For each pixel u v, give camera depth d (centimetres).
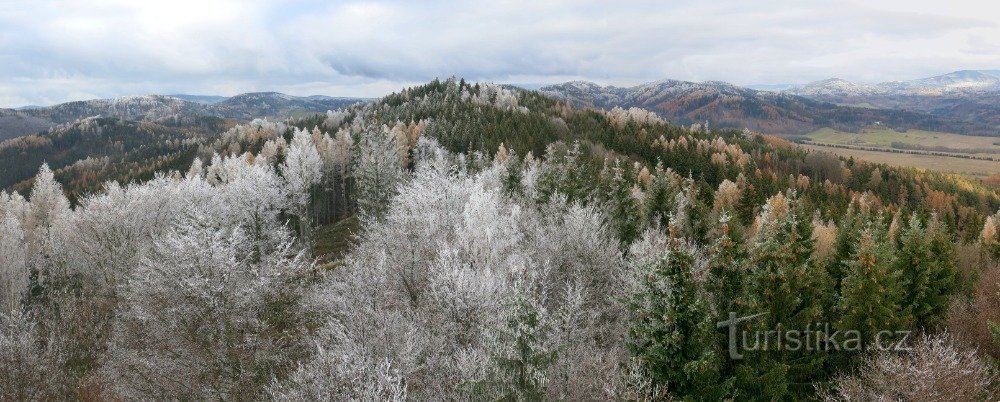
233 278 2392
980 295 3450
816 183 11844
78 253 4634
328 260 6650
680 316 1878
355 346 2092
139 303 2436
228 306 2338
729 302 2159
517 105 18925
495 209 3484
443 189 4184
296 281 2736
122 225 4366
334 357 1903
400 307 3100
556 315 2469
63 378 2570
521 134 12744
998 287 3509
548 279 3156
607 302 3091
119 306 2914
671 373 1942
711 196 7406
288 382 2162
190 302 2297
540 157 11631
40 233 6306
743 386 2102
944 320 3353
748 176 11094
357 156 9294
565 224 3519
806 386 2564
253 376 2366
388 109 18725
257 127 18612
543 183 5272
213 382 2298
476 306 2531
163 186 5462
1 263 5034
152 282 2331
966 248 4991
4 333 2642
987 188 15488
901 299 3312
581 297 2600
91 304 3291
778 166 14288
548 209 4388
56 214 7800
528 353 1822
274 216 5781
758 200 8000
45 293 5256
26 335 2473
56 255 5109
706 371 1933
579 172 5400
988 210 12888
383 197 6869
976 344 3034
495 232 3212
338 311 2634
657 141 13600
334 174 10550
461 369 2086
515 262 2931
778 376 2083
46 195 8794
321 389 1797
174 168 16200
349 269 3067
